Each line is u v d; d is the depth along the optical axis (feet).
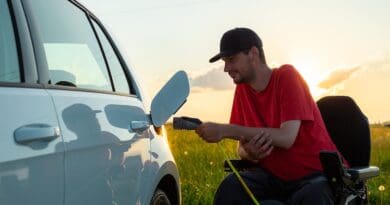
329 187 12.75
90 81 11.27
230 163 13.58
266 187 13.85
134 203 11.60
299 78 13.60
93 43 12.30
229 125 13.15
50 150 8.48
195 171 33.14
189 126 12.98
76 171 9.23
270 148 13.24
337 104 14.84
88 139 9.71
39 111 8.50
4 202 7.47
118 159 10.87
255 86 13.79
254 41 13.62
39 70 9.19
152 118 12.58
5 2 8.98
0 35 8.58
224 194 13.82
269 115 13.74
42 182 8.26
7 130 7.68
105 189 10.24
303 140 13.56
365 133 14.51
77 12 12.05
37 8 9.98
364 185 13.93
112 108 11.24
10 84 8.28
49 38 10.06
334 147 13.92
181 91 12.53
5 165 7.50
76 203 9.20
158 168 13.01
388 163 39.65
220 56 13.67
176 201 14.88
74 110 9.55
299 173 13.62
